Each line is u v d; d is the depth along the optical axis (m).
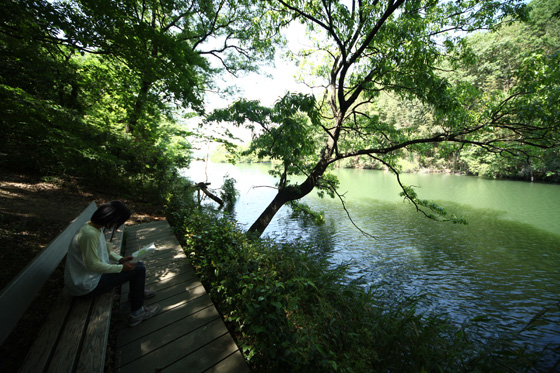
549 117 4.93
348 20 5.83
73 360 1.60
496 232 12.27
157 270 3.60
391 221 14.16
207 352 2.20
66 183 7.55
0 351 1.97
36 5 2.73
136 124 9.23
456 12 6.16
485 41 24.97
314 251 9.30
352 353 2.53
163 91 4.87
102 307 2.16
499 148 6.14
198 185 12.42
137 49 3.80
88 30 3.26
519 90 5.42
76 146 4.38
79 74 5.97
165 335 2.37
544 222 13.97
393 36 5.70
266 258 3.68
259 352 2.44
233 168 51.31
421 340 3.04
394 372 2.71
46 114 3.62
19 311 1.79
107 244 2.56
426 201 7.89
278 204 7.97
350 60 6.50
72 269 2.08
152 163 9.92
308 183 7.90
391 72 6.11
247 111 5.73
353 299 4.05
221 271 3.10
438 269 8.16
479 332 4.99
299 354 2.08
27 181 6.86
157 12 8.72
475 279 7.46
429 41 5.95
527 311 5.82
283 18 7.41
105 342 1.79
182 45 4.53
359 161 57.50
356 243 10.54
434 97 5.44
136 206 7.52
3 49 3.41
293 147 6.20
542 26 29.00
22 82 5.06
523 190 25.58
